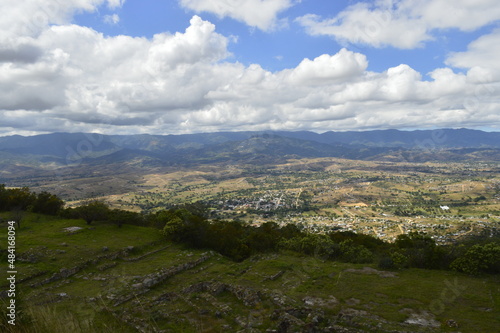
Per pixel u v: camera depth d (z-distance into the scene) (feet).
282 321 57.52
